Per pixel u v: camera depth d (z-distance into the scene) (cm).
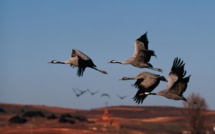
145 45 2788
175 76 2270
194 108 8419
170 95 2269
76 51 2664
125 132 12531
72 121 15238
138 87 2597
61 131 11869
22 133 11312
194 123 8569
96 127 13225
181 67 2269
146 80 2597
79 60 2628
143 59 2762
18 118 15625
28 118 16212
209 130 8819
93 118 19375
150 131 13138
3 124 15250
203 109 8412
